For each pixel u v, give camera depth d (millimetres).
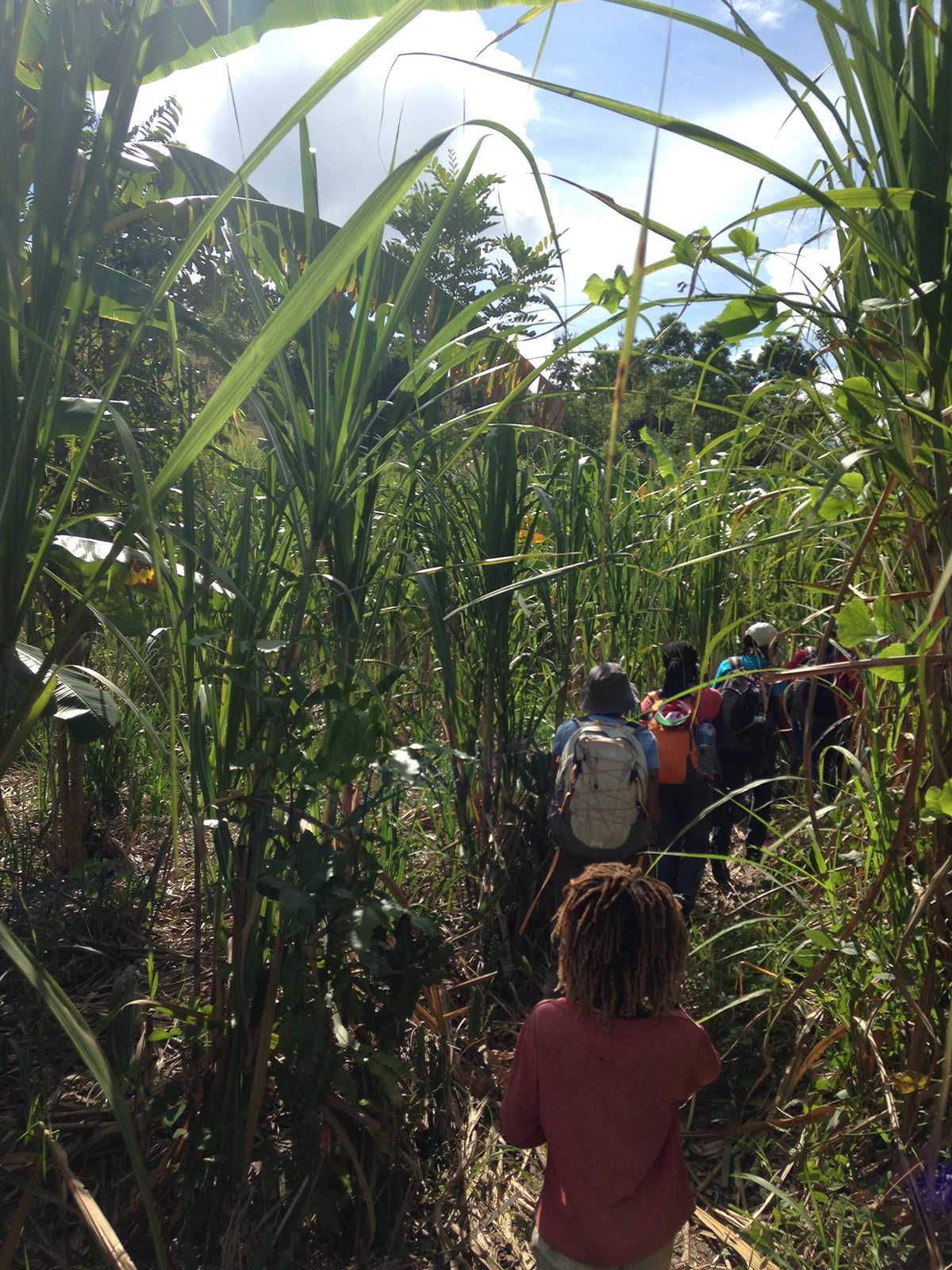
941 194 1885
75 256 1653
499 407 2568
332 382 2566
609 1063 1873
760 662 4789
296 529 2430
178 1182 2514
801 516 3000
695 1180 2900
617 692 4016
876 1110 2781
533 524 4578
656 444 5000
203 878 3094
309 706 2486
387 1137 2625
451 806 4613
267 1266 2477
